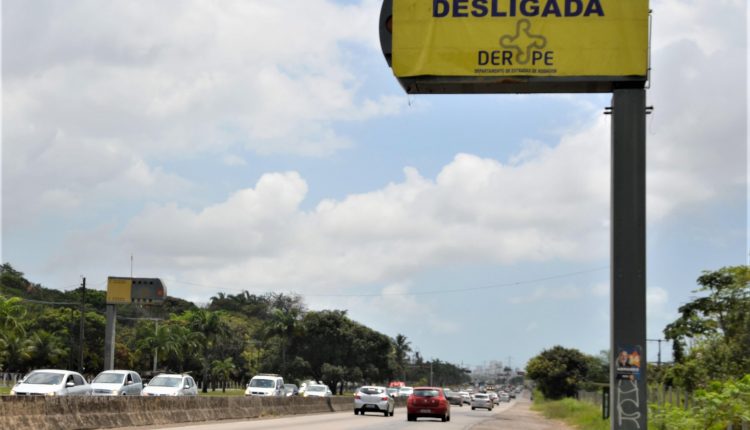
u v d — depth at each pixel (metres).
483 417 52.44
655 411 28.91
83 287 77.69
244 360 126.06
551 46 18.08
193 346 108.81
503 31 18.19
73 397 24.62
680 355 36.53
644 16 18.06
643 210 17.89
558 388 111.94
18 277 127.81
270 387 50.72
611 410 17.67
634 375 17.44
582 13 18.12
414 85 18.52
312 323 119.69
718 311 34.66
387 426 33.00
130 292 75.50
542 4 18.17
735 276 33.88
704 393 23.88
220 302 164.00
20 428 21.41
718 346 32.88
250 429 28.92
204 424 32.16
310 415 46.28
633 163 18.00
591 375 116.81
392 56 18.34
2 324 82.12
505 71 18.11
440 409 40.06
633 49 17.98
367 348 122.81
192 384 42.50
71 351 90.88
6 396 21.14
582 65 18.00
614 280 17.80
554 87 18.45
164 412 30.89
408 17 18.39
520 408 100.44
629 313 17.64
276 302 163.00
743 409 21.83
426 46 18.27
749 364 30.92
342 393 121.88
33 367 95.50
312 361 118.94
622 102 18.14
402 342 189.00
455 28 18.27
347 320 122.44
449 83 18.28
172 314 127.88
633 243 17.81
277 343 120.94
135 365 111.62
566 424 50.44
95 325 104.75
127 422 27.67
